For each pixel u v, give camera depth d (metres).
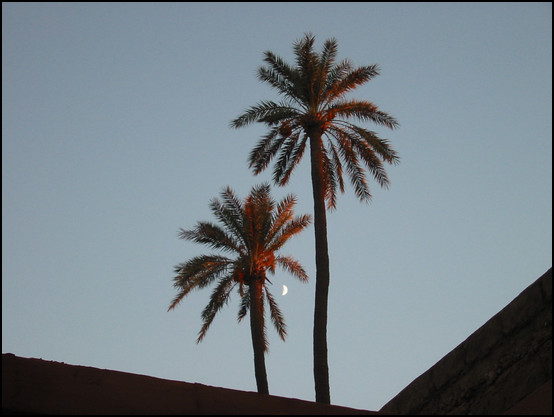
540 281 8.75
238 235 27.00
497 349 9.03
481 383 9.08
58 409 7.00
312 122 22.97
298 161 24.05
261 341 25.52
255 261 26.75
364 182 23.56
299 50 23.34
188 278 26.66
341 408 7.81
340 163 24.17
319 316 20.11
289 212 27.17
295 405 7.67
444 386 9.54
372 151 23.17
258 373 24.73
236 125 23.27
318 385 19.27
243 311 28.56
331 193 24.16
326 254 20.98
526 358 8.65
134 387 7.46
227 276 27.30
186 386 7.64
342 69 23.55
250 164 24.05
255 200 27.00
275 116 22.91
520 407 7.90
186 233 26.97
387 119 22.97
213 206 27.12
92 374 7.44
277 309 28.45
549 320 8.51
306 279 27.67
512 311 8.99
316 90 23.09
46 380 7.21
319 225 21.44
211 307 27.20
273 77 23.47
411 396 9.96
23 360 7.31
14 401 6.90
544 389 8.00
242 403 7.58
